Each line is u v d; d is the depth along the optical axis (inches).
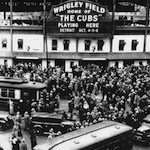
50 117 973.8
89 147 746.8
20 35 1903.3
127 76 1482.5
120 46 1925.4
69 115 1134.4
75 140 753.0
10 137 973.2
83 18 1829.5
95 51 1913.1
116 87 1305.4
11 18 1892.2
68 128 950.4
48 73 1573.6
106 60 1893.5
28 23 2132.1
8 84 1184.2
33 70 1660.9
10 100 1155.9
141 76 1501.0
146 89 1337.4
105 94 1291.8
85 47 1905.8
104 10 1829.5
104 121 919.7
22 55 1889.8
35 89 1153.4
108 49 1919.3
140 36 1927.9
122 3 2143.2
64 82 1370.6
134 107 1166.3
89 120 991.0
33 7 2133.4
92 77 1459.2
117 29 1892.2
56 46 1903.3
